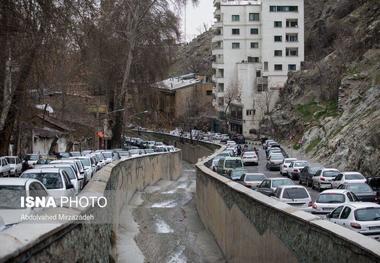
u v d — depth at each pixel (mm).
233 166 42812
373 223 16422
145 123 114500
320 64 97875
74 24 25484
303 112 94125
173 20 66438
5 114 29969
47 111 65438
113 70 65312
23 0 22359
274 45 118875
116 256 16703
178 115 127375
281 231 11148
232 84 119312
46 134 65000
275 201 12641
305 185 44281
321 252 8719
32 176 17141
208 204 25375
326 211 22047
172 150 68625
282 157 61219
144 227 25391
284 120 100562
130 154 51656
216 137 105625
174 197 37781
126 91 68500
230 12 122438
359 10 105000
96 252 10891
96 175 17062
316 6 138250
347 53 89250
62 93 51656
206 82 138500
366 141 48062
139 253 19031
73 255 8281
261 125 113125
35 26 23219
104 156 45094
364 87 65562
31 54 26281
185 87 130250
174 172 62656
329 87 91000
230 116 119750
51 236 7039
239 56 122625
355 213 16719
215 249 21094
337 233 8086
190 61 193125
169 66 71000
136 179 38406
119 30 63188
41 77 29297
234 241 17141
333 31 119375
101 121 70688
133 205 32031
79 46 28234
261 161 74125
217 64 124500
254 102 118688
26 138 55750
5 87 29250
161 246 21172
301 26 118562
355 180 34531
